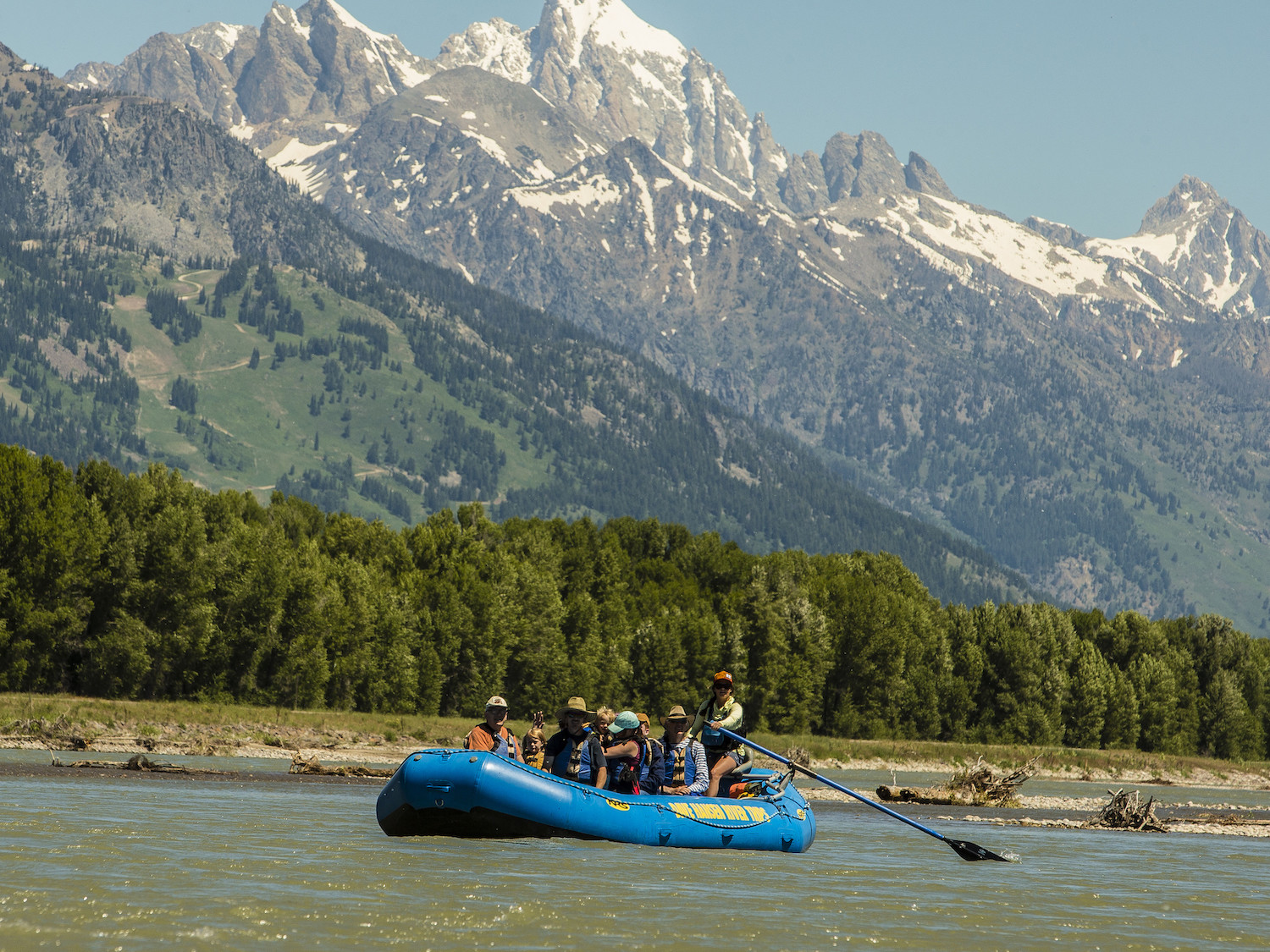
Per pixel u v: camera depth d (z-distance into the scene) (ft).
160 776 303.07
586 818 179.83
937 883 167.43
